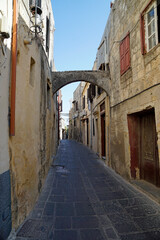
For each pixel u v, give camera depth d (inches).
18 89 117.0
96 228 114.5
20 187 116.3
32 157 147.3
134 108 196.1
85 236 105.7
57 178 235.3
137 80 187.9
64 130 2007.9
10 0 102.2
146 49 171.2
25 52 133.5
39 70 184.7
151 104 159.0
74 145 772.6
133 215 131.7
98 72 313.6
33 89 155.8
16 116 112.3
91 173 263.3
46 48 255.1
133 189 189.8
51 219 125.3
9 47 101.1
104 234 107.7
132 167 212.2
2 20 84.7
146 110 177.9
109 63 311.0
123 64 228.7
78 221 123.3
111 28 292.0
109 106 304.5
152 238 103.5
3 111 92.5
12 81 103.0
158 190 174.6
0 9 89.6
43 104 212.2
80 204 152.2
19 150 116.6
